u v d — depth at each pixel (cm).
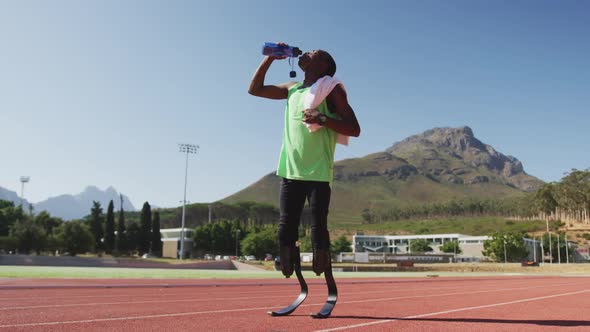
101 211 10500
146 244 10550
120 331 314
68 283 1198
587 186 13650
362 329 331
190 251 12606
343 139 388
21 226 8219
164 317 395
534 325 366
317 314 397
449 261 11406
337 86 368
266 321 370
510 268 7588
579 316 442
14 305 516
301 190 374
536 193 13738
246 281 1697
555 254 12862
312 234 368
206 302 600
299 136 371
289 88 401
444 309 511
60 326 335
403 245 15825
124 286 1064
